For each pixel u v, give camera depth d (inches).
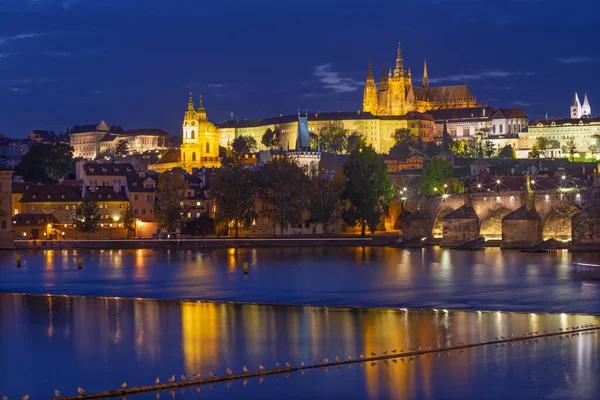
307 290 7086.6
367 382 4126.5
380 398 3905.0
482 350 4687.5
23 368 4384.8
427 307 6087.6
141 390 4023.1
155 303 6392.7
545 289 6904.5
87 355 4633.4
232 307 6166.3
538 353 4603.8
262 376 4237.2
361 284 7440.9
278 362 4475.9
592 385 4033.0
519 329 5187.0
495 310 5925.2
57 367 4402.1
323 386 4074.8
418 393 3964.1
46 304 6353.3
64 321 5590.6
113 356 4611.2
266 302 6427.2
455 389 4010.8
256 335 5088.6
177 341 4948.3
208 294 6914.4
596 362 4411.9
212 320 5595.5
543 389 3991.1
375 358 4525.1
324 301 6456.7
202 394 3971.5
